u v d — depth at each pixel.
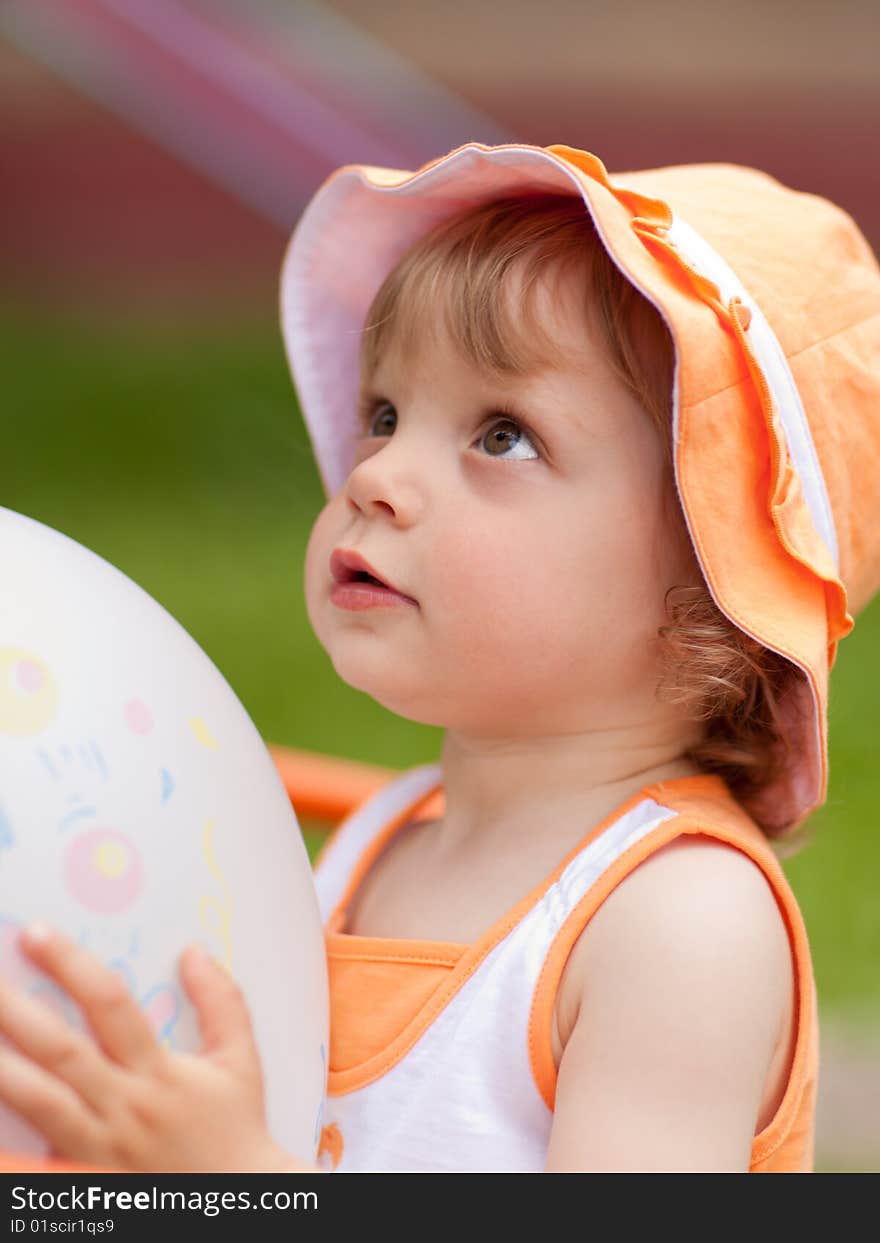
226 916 2.05
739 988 2.27
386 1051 2.43
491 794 2.64
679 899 2.32
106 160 22.84
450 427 2.51
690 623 2.46
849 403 2.56
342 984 2.51
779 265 2.54
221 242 21.70
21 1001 1.87
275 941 2.13
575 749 2.56
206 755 2.13
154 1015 1.95
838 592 2.46
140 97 14.56
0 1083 1.88
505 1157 2.32
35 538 2.21
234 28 15.02
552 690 2.48
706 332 2.31
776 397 2.42
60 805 1.94
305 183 13.82
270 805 2.24
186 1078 1.94
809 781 2.63
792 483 2.40
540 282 2.48
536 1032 2.34
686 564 2.46
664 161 20.84
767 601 2.37
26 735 1.96
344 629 2.52
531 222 2.59
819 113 22.45
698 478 2.31
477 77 22.69
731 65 23.78
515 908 2.43
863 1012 5.04
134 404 14.98
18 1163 1.83
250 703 7.46
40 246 21.16
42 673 2.01
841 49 24.36
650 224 2.39
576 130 21.42
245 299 19.70
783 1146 2.47
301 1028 2.16
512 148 2.51
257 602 9.45
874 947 5.35
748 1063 2.26
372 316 2.73
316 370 3.15
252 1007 2.06
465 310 2.50
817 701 2.41
